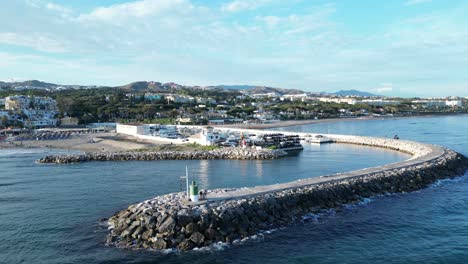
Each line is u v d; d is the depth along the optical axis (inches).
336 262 1338.6
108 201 2108.8
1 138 6156.5
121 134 6451.8
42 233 1628.9
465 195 2172.7
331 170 3058.6
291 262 1336.1
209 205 1620.3
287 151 4394.7
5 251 1456.7
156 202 1675.7
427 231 1617.9
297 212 1769.2
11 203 2101.4
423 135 6008.9
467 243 1493.6
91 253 1416.1
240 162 3607.3
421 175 2472.9
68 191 2374.5
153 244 1444.4
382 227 1659.7
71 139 5969.5
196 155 3927.2
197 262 1327.5
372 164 3341.5
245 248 1433.3
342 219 1750.7
